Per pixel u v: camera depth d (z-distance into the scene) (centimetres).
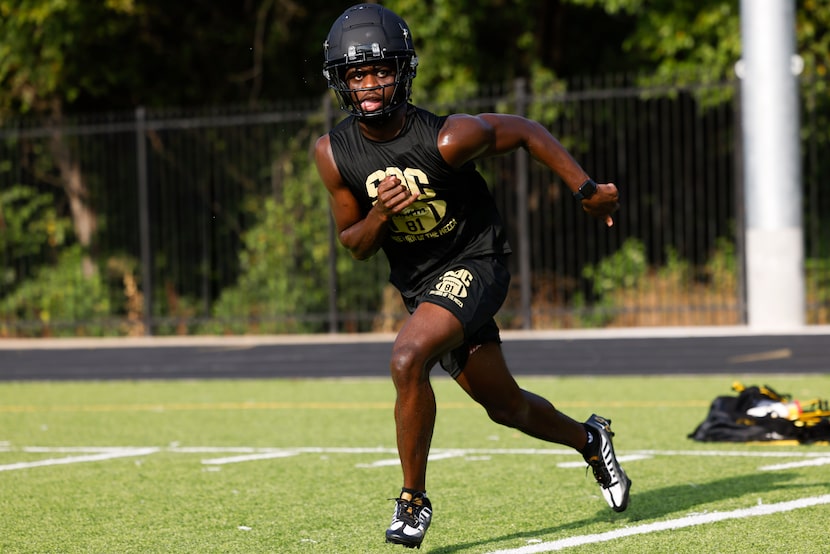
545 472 2641
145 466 2841
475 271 1808
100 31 6969
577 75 8175
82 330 7031
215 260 7606
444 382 4747
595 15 8012
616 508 2023
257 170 7444
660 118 7669
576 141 7050
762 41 4834
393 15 1752
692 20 6544
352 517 2175
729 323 6694
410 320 1764
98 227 7631
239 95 8031
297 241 6625
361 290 6656
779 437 2964
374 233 1759
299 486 2520
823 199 6875
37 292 7262
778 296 4847
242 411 3975
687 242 6725
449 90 6694
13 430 3581
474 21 7031
